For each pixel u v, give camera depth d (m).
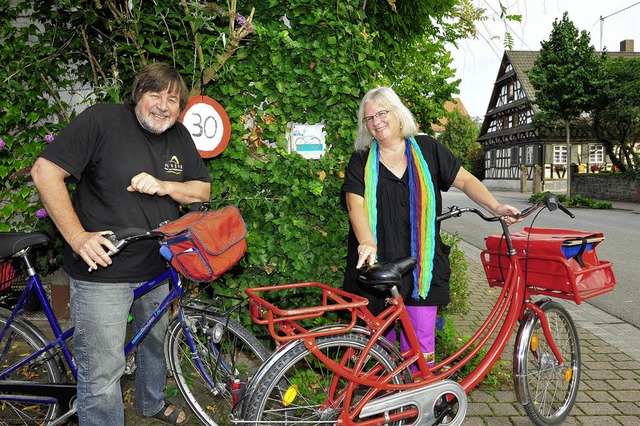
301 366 2.54
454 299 4.97
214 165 3.58
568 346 3.06
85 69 3.77
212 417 2.86
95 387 2.40
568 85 22.09
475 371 2.70
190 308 2.63
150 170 2.45
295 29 3.53
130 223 2.40
